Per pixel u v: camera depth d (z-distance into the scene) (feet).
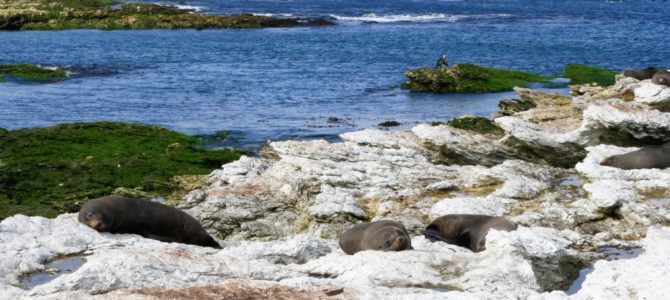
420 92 252.42
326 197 101.45
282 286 57.36
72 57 319.68
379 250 73.26
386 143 127.54
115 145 149.69
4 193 118.93
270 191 108.27
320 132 185.78
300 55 339.77
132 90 246.27
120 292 54.75
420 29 455.22
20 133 154.61
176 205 106.93
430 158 126.21
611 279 61.98
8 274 63.98
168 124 192.24
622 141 128.36
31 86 247.70
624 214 94.38
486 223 83.82
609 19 547.90
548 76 274.77
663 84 143.43
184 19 435.12
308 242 75.20
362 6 621.31
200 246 78.54
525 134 128.98
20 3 463.83
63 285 57.52
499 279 64.34
